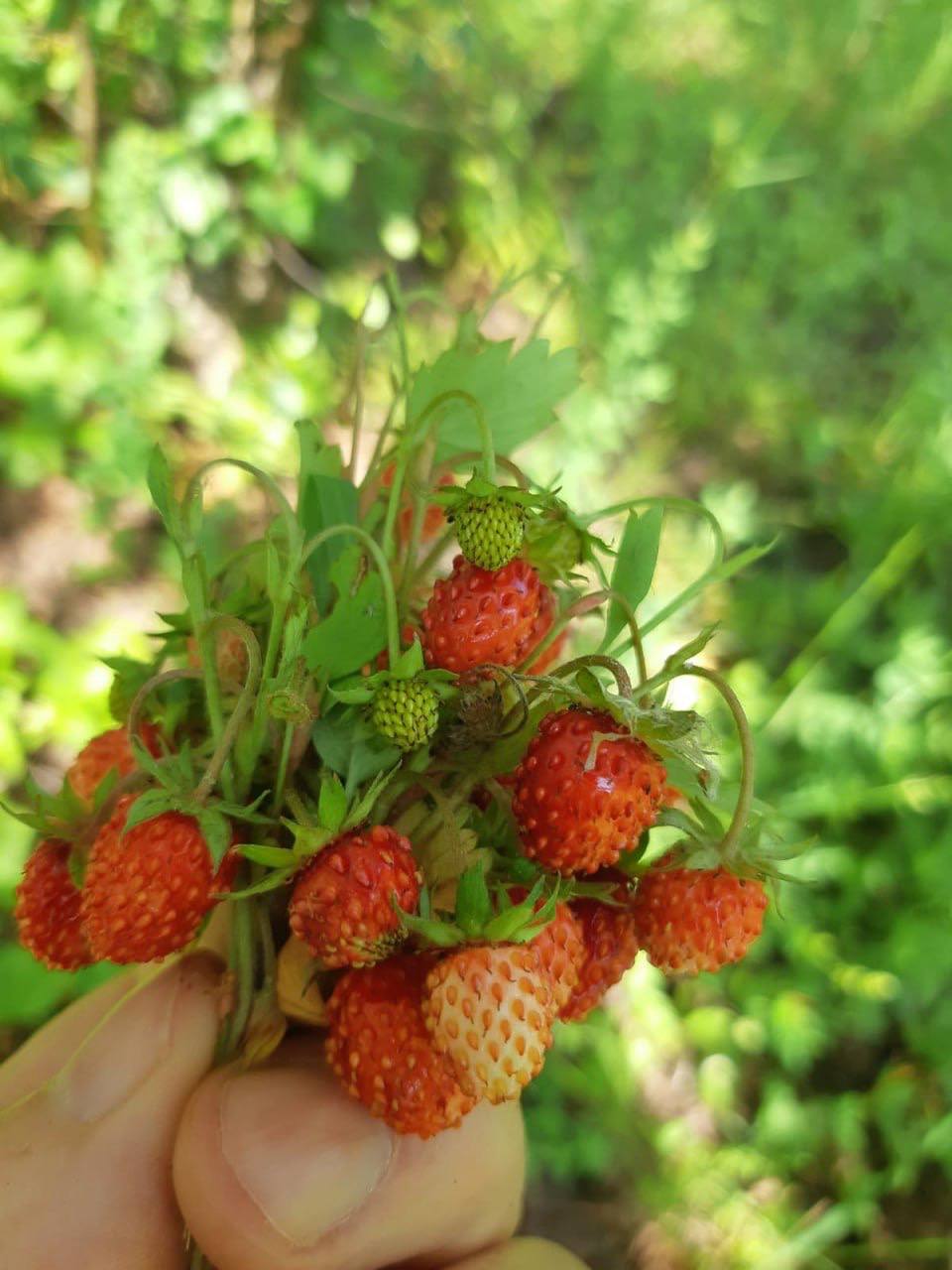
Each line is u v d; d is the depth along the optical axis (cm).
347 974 9
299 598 8
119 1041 11
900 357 35
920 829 25
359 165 31
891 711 26
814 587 29
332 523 10
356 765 9
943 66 41
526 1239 12
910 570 30
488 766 9
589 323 30
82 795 10
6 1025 18
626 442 30
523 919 8
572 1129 22
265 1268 10
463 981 8
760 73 40
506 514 8
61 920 10
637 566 9
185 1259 11
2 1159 10
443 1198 11
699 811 9
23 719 21
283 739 9
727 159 35
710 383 32
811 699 26
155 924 8
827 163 39
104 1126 10
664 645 26
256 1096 10
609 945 9
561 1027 22
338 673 9
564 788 8
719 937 9
